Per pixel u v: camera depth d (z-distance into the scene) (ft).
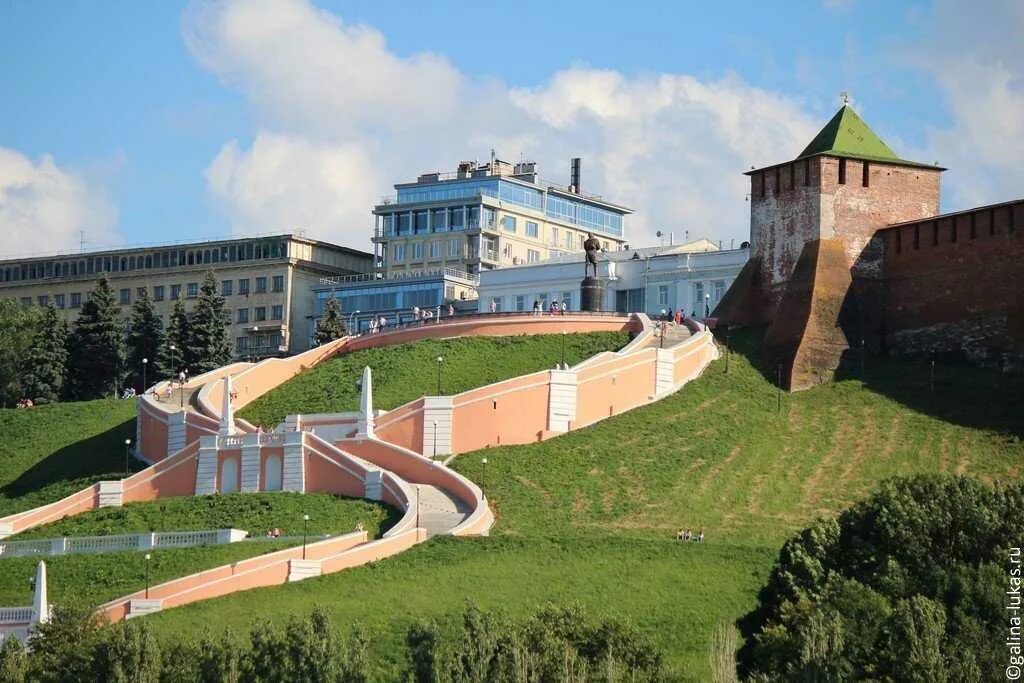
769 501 606.14
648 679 465.06
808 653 467.93
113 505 655.35
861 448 641.40
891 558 514.68
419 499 606.96
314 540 571.69
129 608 519.19
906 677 464.24
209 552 567.59
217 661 460.96
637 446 649.61
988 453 627.05
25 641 517.96
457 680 454.81
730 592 529.86
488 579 531.91
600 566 543.80
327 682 455.63
